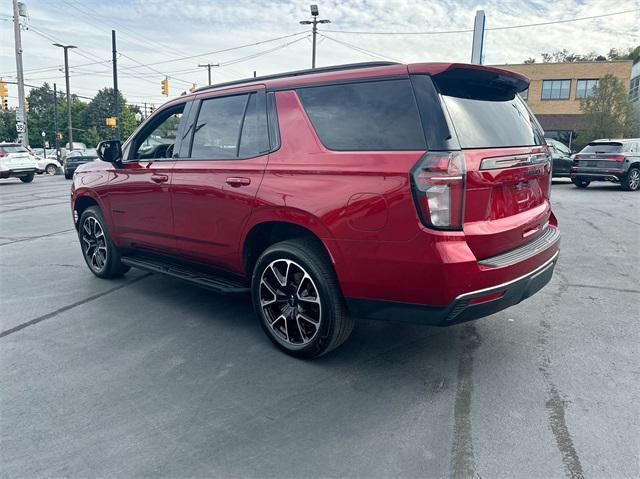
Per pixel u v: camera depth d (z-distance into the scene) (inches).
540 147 148.9
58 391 124.9
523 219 134.0
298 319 139.3
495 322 168.7
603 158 602.5
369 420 110.9
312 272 131.3
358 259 121.4
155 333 162.1
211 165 156.7
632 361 138.8
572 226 354.0
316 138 132.3
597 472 93.1
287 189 133.7
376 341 154.2
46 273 235.8
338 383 127.9
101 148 190.4
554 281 217.5
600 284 212.7
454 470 94.2
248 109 151.1
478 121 123.7
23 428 109.1
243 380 130.0
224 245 155.9
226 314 179.5
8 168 815.7
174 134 178.9
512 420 110.2
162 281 221.8
